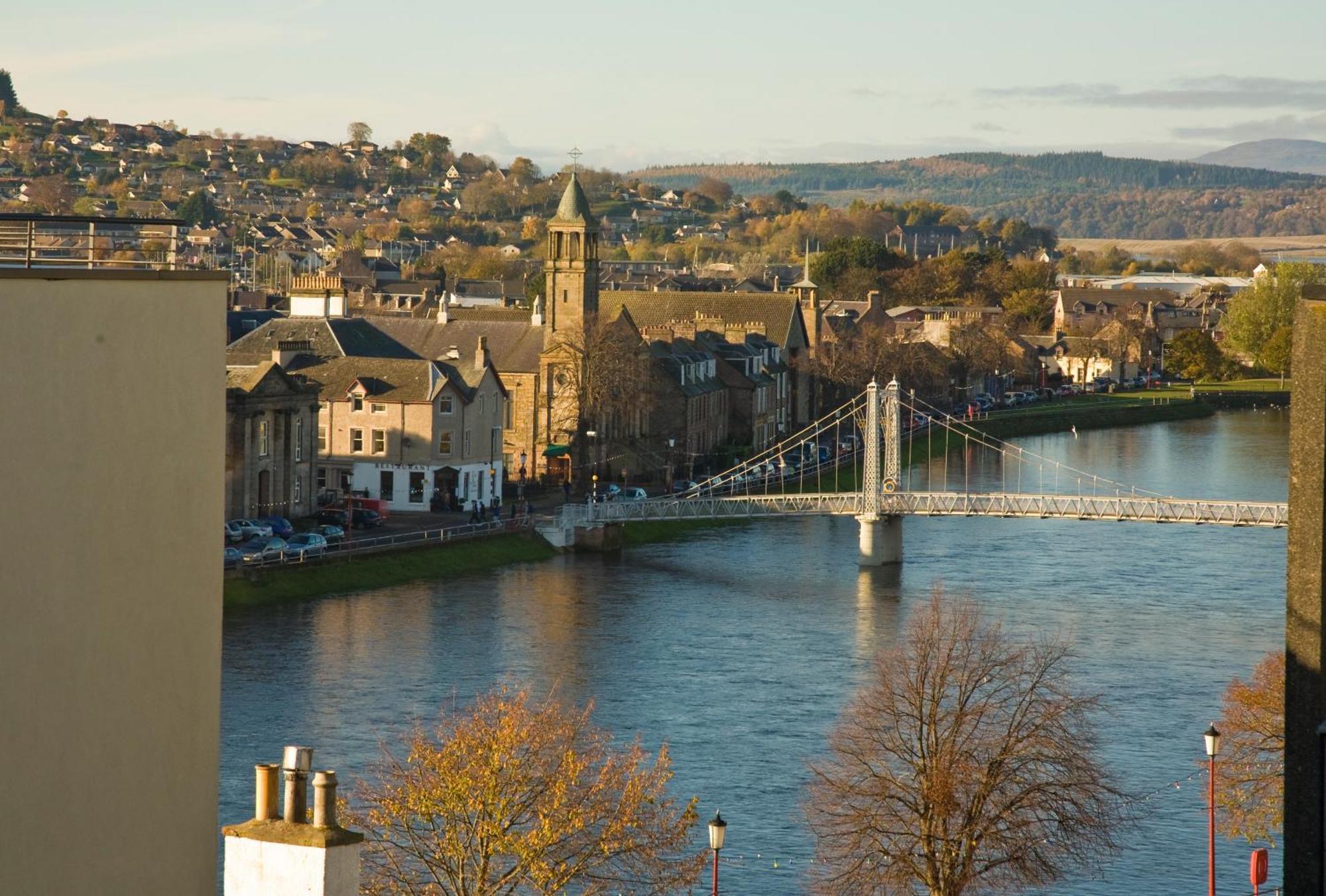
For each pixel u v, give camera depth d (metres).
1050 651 113.06
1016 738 87.81
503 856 78.75
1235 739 97.56
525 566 185.88
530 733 78.25
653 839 76.19
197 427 28.47
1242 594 177.38
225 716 116.62
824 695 129.62
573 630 152.12
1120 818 90.31
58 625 26.31
